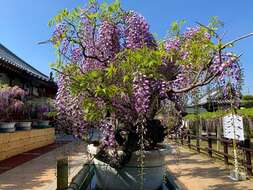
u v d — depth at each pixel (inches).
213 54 134.8
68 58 153.9
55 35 147.6
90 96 139.7
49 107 494.3
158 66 142.2
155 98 142.9
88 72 144.1
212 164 320.2
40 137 460.4
